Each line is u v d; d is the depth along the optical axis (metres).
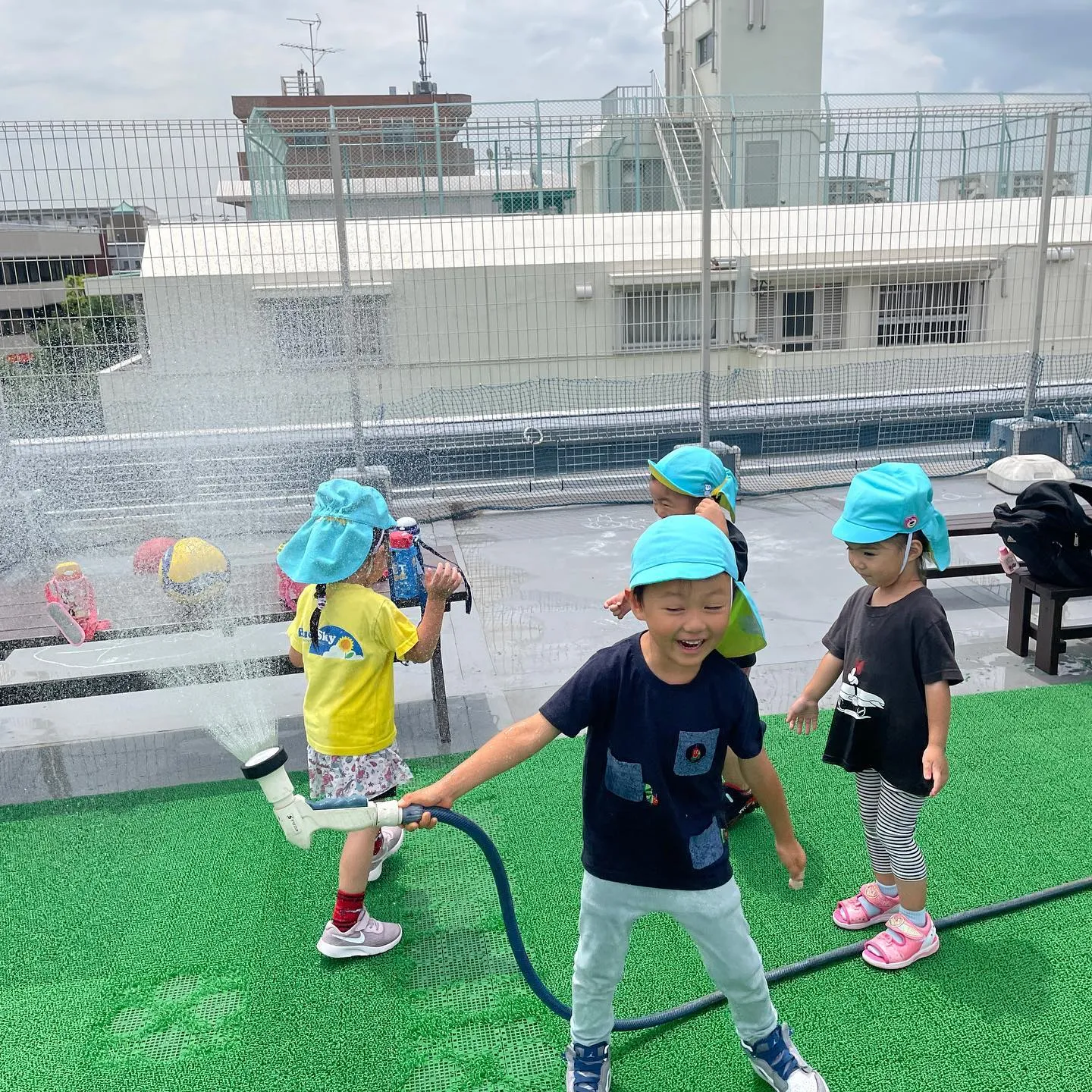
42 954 2.89
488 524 8.02
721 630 1.78
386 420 9.15
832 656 2.78
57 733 4.43
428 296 9.36
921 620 2.47
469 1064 2.40
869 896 2.84
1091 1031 2.39
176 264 7.66
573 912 2.98
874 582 2.53
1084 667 4.66
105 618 4.31
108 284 7.52
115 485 7.65
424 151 8.79
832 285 10.33
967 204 10.20
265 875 3.26
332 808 1.90
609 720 1.92
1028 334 10.71
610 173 10.29
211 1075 2.40
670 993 2.59
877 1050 2.36
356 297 8.77
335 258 8.60
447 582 2.81
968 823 3.33
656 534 1.77
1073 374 10.44
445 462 8.94
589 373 10.09
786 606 5.73
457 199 9.42
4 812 3.75
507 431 9.01
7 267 7.18
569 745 4.09
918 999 2.53
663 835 1.94
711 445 8.15
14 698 3.84
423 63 34.03
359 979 2.72
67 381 7.70
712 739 1.91
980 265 10.25
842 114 7.87
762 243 10.18
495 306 9.07
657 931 2.85
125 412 7.94
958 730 4.02
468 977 2.71
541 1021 2.54
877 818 2.71
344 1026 2.54
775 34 21.16
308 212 9.27
